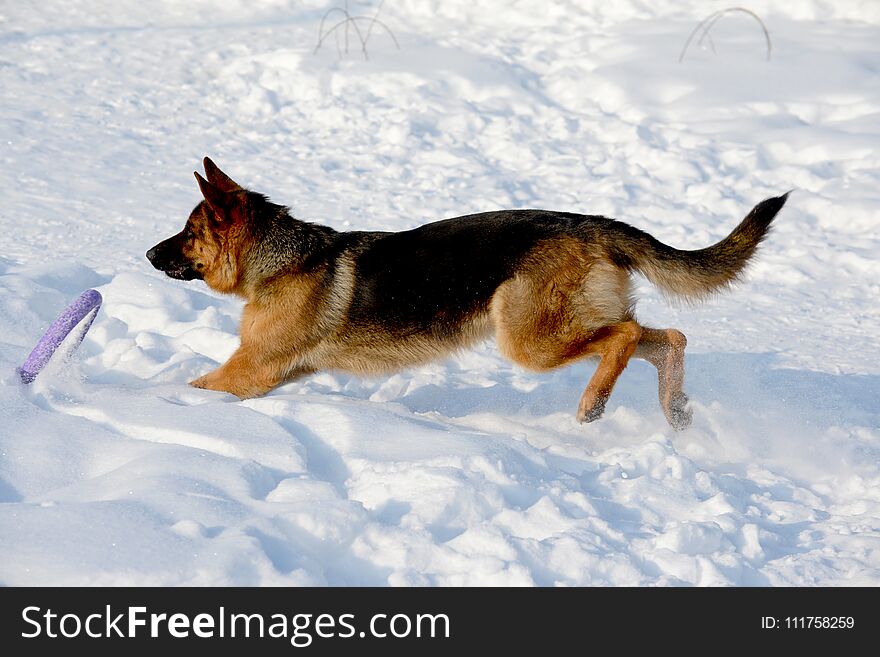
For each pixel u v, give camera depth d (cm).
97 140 1062
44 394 443
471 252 507
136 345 567
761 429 522
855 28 1478
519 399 566
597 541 357
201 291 714
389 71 1290
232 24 1502
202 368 552
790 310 774
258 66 1309
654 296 800
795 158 1112
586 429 506
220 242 523
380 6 1585
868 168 1069
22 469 374
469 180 1020
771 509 426
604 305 502
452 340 518
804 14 1548
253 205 526
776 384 607
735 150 1108
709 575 349
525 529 366
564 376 611
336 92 1248
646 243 517
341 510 346
